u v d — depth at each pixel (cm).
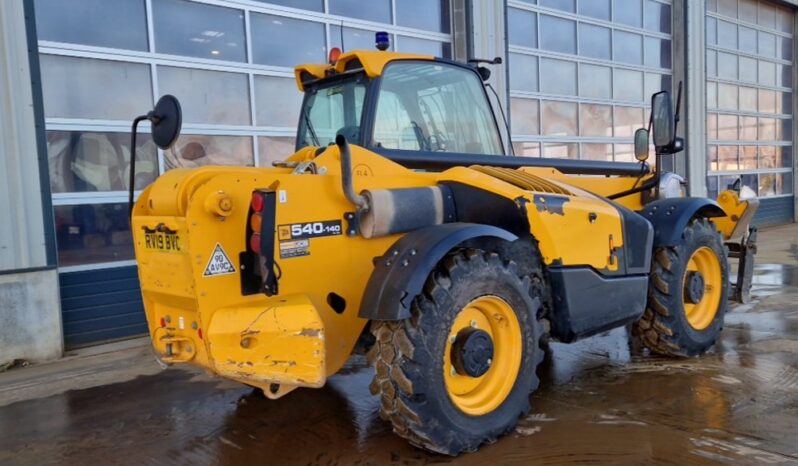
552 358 411
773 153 1484
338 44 701
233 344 247
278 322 250
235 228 253
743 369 371
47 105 514
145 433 321
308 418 327
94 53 534
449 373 274
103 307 536
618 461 259
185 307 264
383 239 287
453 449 264
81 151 531
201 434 314
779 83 1497
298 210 261
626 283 345
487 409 281
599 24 1027
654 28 1138
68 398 386
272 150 650
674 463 254
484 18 809
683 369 375
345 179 261
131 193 287
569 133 987
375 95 313
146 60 563
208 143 604
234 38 621
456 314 266
